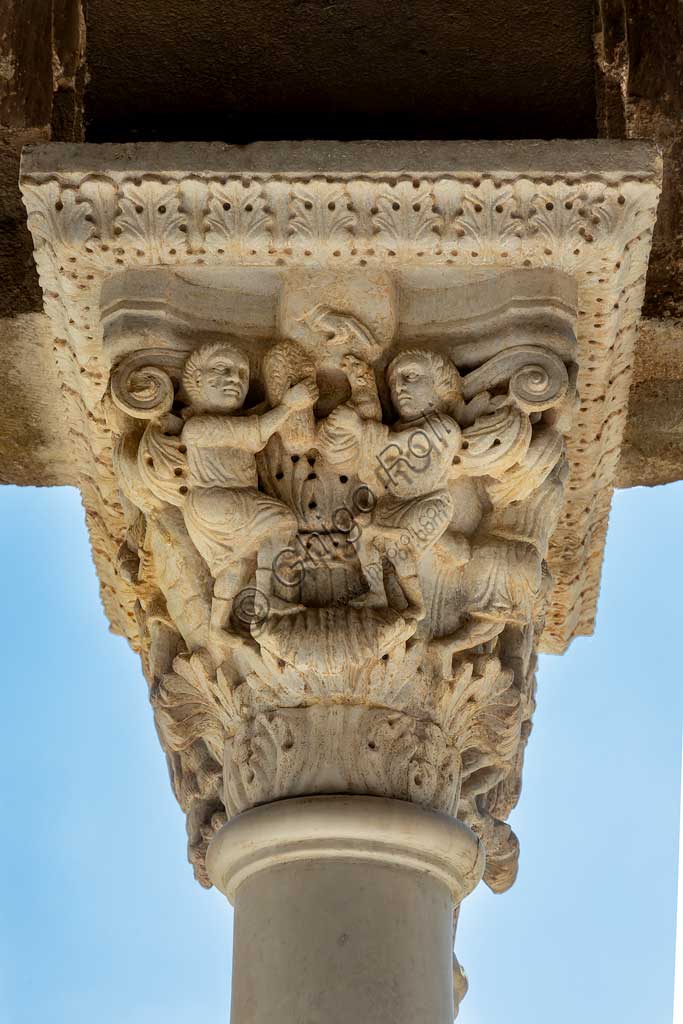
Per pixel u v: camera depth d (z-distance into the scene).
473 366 4.27
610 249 4.20
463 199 4.17
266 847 3.98
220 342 4.25
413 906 3.96
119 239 4.18
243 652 4.11
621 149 4.19
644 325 5.02
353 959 3.84
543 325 4.24
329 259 4.21
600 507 5.27
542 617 4.67
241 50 4.59
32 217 4.21
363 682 4.06
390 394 4.26
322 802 3.97
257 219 4.17
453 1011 3.97
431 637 4.21
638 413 5.37
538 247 4.19
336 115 4.54
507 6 4.65
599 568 5.59
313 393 4.21
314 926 3.88
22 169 4.17
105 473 4.91
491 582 4.26
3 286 4.93
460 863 4.06
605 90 4.68
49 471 5.60
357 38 4.61
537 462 4.24
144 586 4.52
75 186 4.17
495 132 4.54
